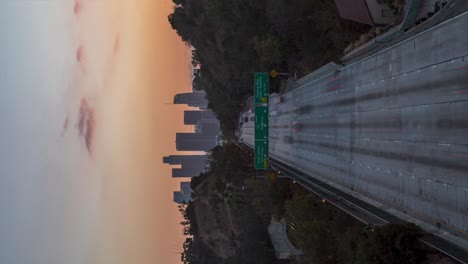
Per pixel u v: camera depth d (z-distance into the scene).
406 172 25.34
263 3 50.69
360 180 32.31
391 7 27.98
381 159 28.81
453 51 21.22
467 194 19.59
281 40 48.94
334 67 38.66
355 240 25.72
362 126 32.28
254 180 52.34
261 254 47.47
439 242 19.17
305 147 47.34
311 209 34.78
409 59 25.42
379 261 20.06
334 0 33.50
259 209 50.12
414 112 24.67
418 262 19.16
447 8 21.92
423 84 23.78
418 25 24.42
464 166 20.02
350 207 28.38
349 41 35.78
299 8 41.28
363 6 28.70
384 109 28.64
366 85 31.75
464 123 20.14
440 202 21.70
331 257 30.30
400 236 19.88
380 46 29.47
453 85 21.11
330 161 39.19
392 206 26.73
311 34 41.41
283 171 47.75
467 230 19.47
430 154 22.83
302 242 34.50
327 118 40.44
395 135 26.91
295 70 52.03
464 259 16.69
